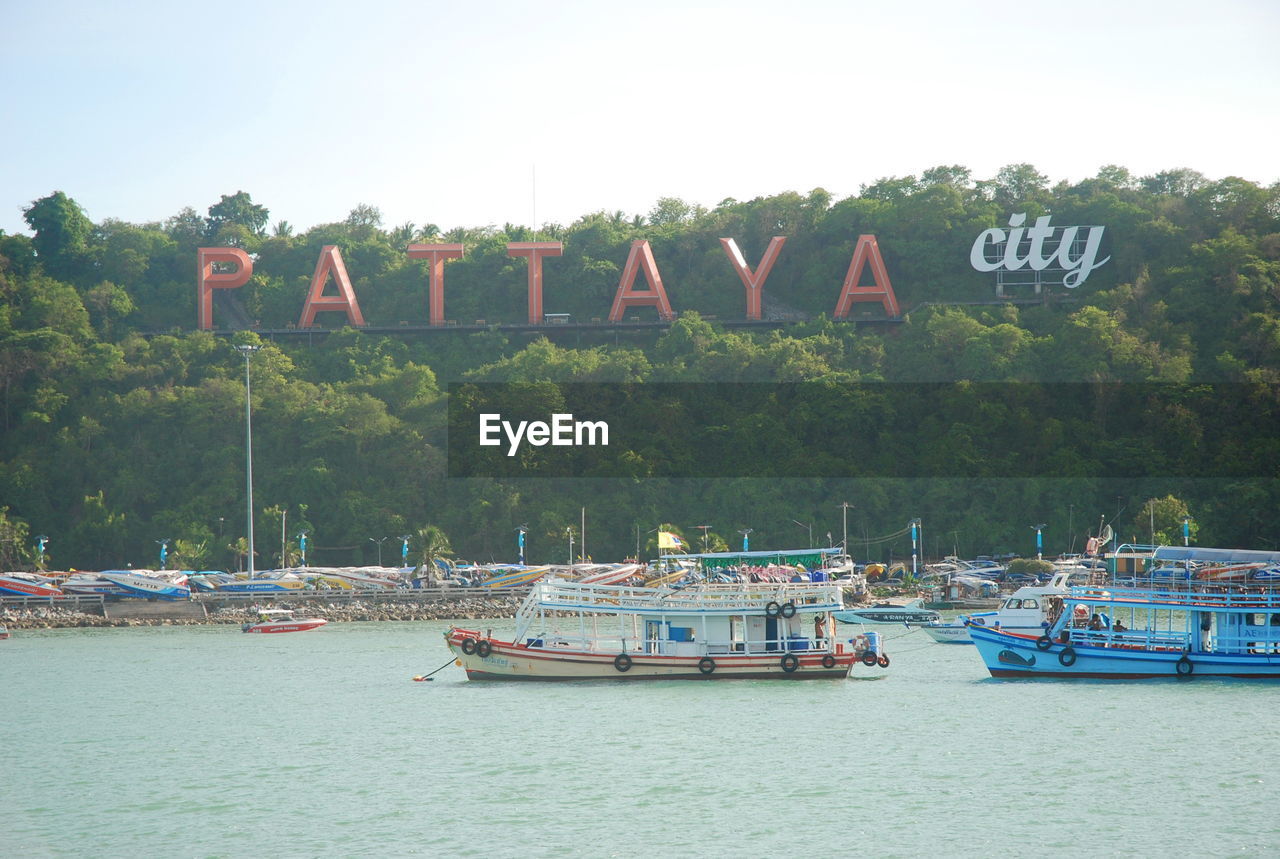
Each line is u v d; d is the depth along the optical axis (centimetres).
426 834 5919
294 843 5819
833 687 9688
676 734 7975
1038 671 9988
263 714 9044
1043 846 5638
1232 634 9675
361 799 6544
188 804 6512
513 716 8694
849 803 6319
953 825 5944
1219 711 8444
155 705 9538
